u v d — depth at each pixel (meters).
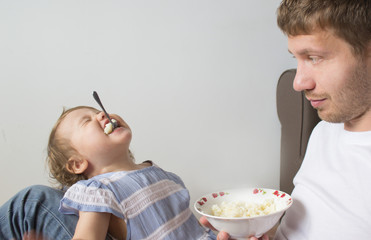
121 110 2.09
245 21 2.14
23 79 2.00
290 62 2.20
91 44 2.03
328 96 0.78
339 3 0.69
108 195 0.99
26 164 2.04
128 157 1.22
